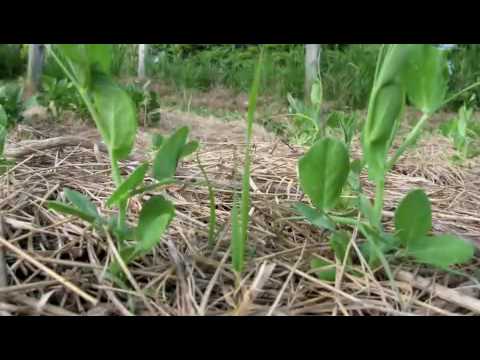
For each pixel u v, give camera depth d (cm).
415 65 67
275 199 108
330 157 71
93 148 158
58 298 66
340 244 75
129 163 143
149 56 512
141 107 286
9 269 71
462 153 203
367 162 71
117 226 75
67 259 78
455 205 124
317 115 171
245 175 64
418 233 73
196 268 74
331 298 69
